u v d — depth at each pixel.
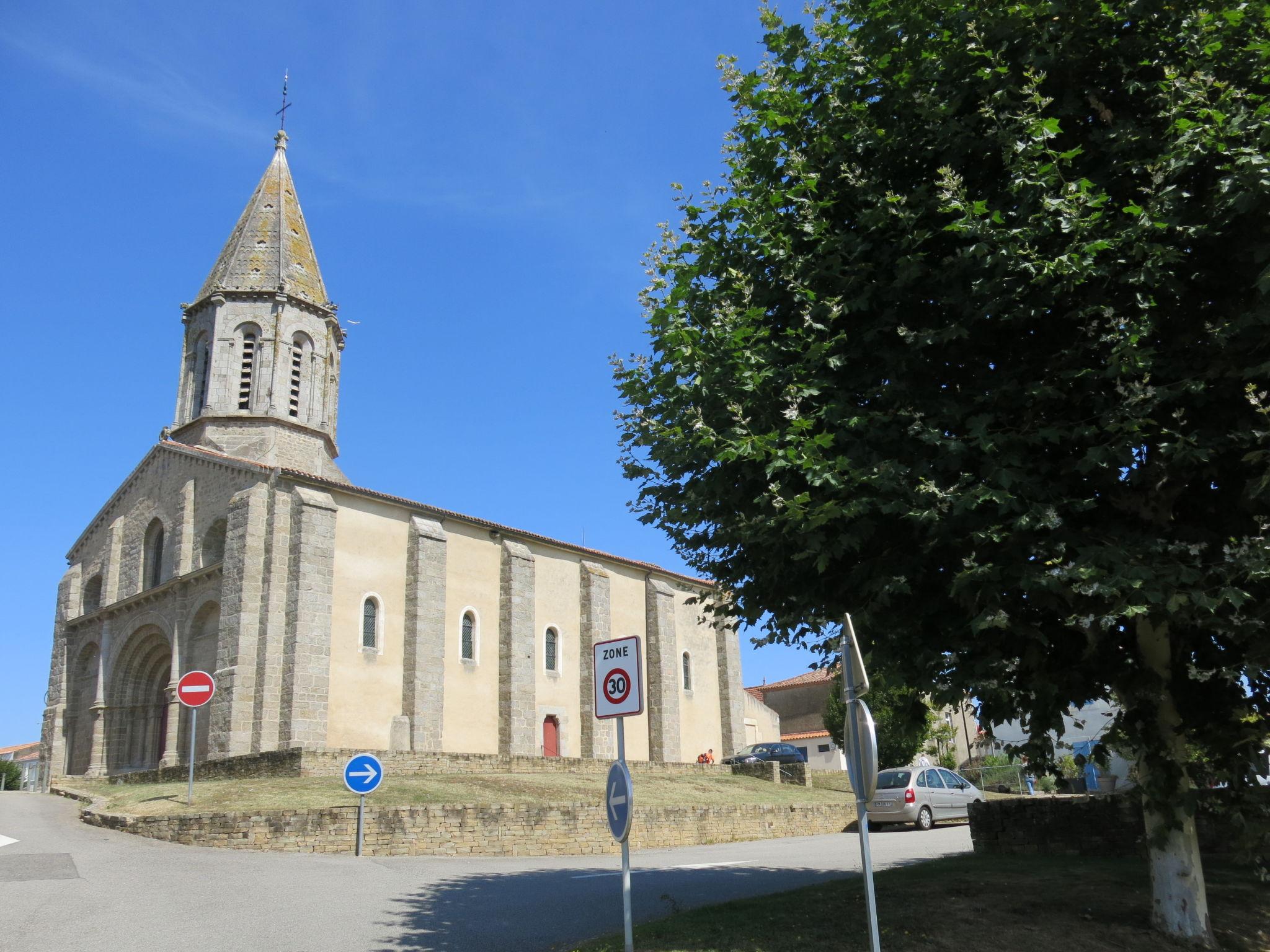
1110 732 9.48
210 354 41.50
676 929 9.55
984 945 9.09
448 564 37.25
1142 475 9.10
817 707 63.53
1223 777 10.16
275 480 32.72
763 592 10.97
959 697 8.99
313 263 45.72
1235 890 11.77
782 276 10.56
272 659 31.08
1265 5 9.28
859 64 10.88
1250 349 8.55
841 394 9.72
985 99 9.65
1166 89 9.31
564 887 13.37
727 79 11.77
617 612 44.62
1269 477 7.94
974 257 9.34
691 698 47.56
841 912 10.26
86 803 24.38
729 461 9.44
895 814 24.39
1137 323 8.77
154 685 38.50
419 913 11.27
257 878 13.52
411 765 26.34
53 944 9.45
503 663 38.12
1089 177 9.80
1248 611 8.38
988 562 8.59
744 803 27.45
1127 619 9.57
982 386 9.62
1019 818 16.09
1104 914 10.27
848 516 8.62
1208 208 8.84
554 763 30.50
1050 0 9.61
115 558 40.22
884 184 10.62
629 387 11.51
